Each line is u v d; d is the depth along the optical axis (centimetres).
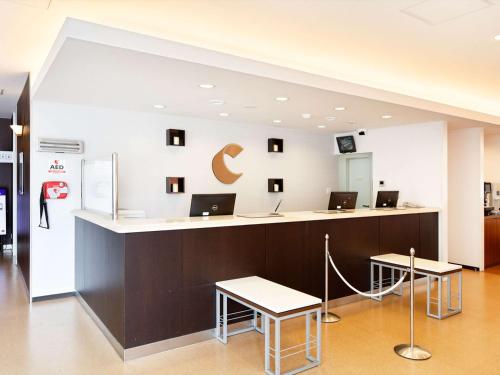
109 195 388
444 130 582
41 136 467
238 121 613
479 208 650
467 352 326
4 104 677
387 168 659
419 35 344
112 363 307
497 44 366
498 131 697
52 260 477
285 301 294
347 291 458
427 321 400
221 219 365
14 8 306
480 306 452
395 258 471
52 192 465
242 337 356
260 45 370
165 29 334
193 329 343
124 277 309
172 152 564
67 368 299
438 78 483
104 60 305
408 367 299
